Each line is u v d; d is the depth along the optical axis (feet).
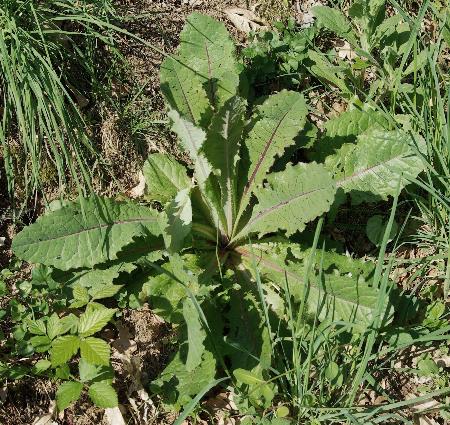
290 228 2.13
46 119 2.24
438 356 2.27
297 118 2.28
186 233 2.09
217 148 2.20
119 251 2.23
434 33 3.04
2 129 2.33
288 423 1.98
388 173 2.33
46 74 2.32
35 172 2.24
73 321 2.07
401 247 2.55
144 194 2.54
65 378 2.02
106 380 2.06
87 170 2.53
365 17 2.64
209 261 2.31
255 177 2.35
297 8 3.08
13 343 2.19
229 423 2.10
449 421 2.14
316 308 2.12
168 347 2.27
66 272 2.21
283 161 2.51
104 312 2.05
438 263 2.46
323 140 2.55
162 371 2.17
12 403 2.10
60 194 2.33
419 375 2.23
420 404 2.18
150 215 2.28
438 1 3.10
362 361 1.99
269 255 2.32
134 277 2.29
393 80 2.62
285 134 2.31
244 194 2.35
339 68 2.63
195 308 1.96
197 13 2.46
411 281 2.40
